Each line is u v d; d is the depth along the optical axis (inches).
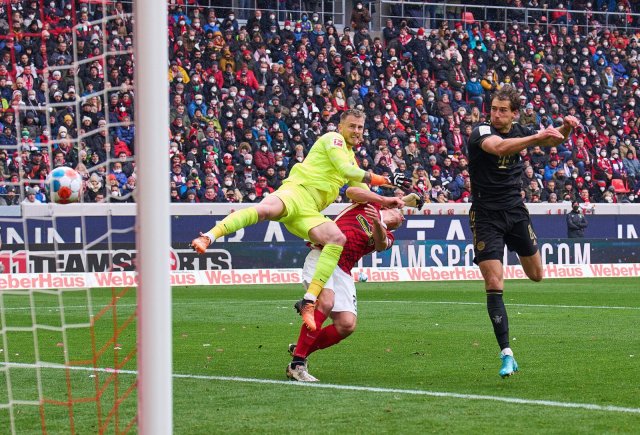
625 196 1834.4
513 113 505.4
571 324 782.5
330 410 405.4
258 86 1700.3
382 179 509.4
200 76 1635.1
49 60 1467.8
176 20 1685.5
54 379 501.7
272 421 382.9
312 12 1879.9
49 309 956.6
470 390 456.4
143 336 282.5
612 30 2073.1
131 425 381.4
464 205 1517.0
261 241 1411.2
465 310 922.1
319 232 491.5
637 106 1982.0
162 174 285.0
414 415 392.5
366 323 797.2
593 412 395.9
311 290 484.1
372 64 1818.4
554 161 1759.4
